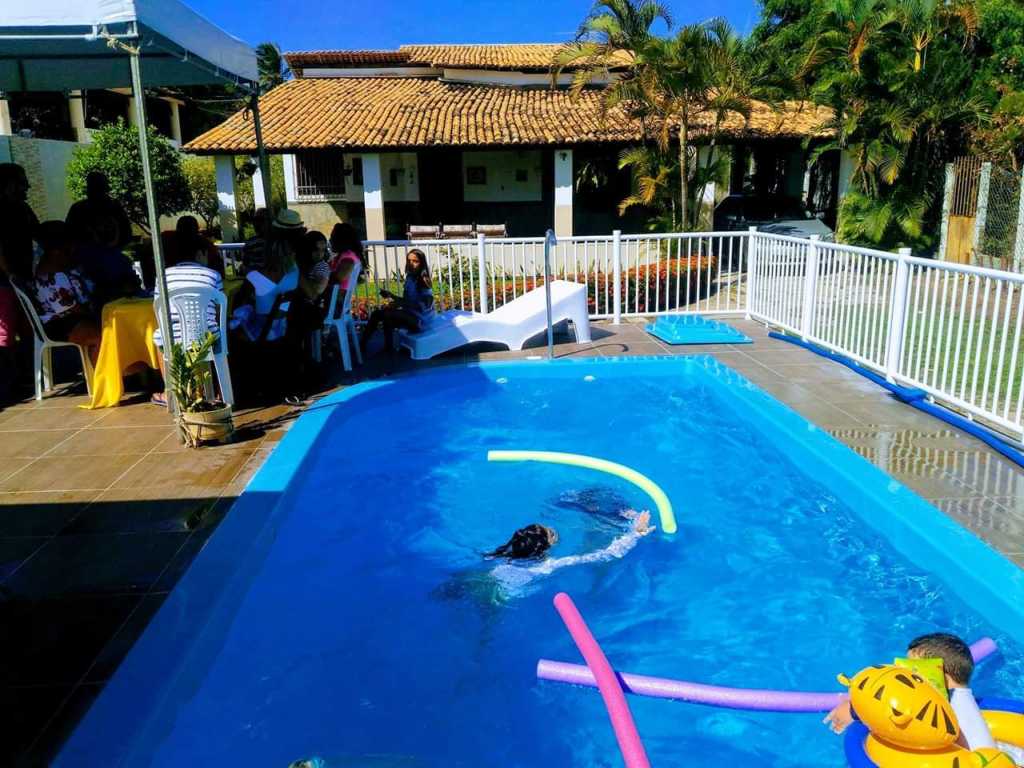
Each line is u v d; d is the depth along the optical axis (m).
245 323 7.08
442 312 9.94
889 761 2.47
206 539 4.29
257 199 21.95
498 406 7.83
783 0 23.34
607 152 20.12
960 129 17.05
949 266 6.07
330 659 3.81
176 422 5.90
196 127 34.28
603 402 7.87
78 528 4.45
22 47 8.02
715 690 3.25
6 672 3.15
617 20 14.57
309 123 19.28
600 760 3.18
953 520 4.44
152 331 6.64
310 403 6.99
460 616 4.21
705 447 6.68
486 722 3.38
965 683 2.74
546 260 8.41
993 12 19.52
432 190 21.45
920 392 6.77
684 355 8.57
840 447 5.63
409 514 5.50
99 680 3.09
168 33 5.77
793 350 8.75
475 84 23.16
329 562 4.83
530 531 4.82
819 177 22.36
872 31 16.67
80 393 7.23
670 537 5.06
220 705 3.42
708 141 16.19
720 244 10.61
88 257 6.97
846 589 4.41
